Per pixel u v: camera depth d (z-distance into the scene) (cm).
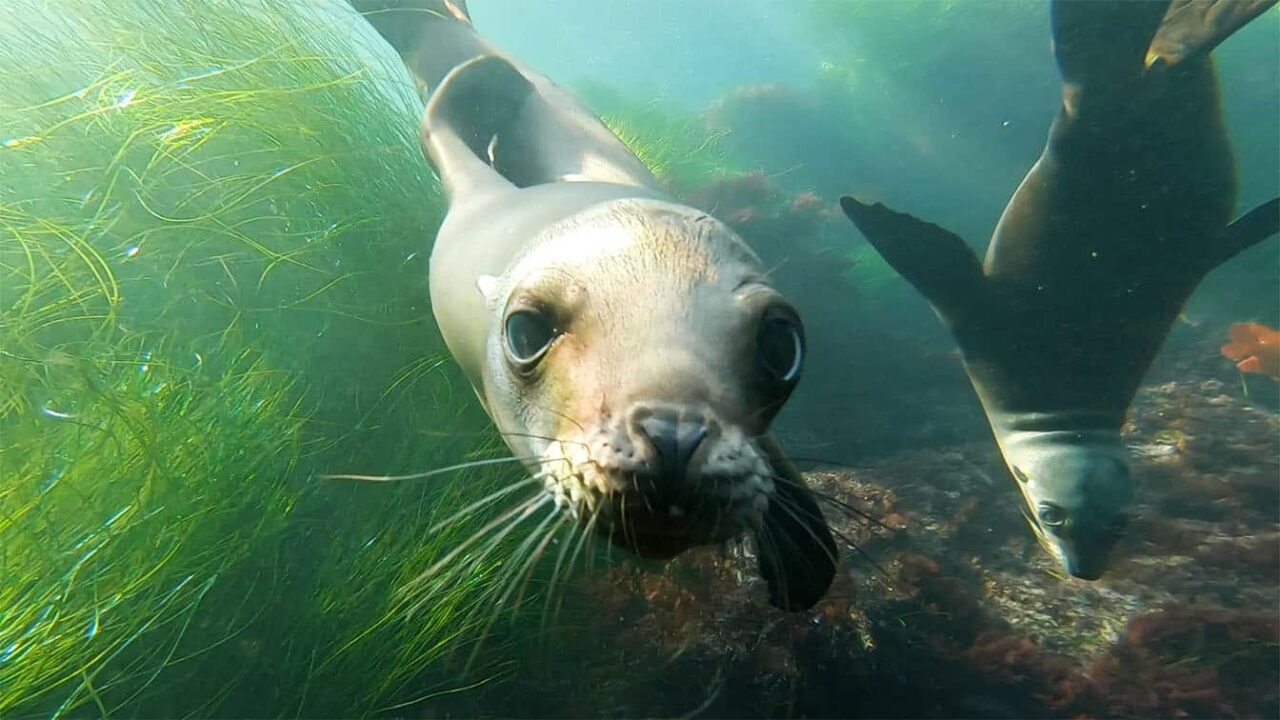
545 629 64
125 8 95
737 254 45
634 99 343
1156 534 101
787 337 41
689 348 36
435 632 59
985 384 111
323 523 64
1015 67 340
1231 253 101
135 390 60
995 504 104
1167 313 104
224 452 60
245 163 90
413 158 106
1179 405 138
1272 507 106
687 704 63
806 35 741
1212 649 78
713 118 388
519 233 56
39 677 46
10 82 92
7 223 72
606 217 47
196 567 55
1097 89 94
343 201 91
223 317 78
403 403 75
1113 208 98
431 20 116
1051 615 84
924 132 361
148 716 53
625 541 36
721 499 34
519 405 44
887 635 71
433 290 67
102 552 51
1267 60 288
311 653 56
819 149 366
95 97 88
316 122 95
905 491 107
